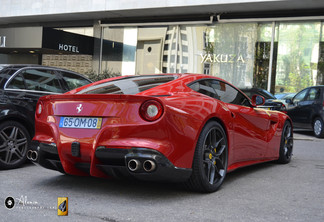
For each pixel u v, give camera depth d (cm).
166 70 1728
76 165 356
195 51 1667
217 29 1628
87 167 350
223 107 403
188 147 341
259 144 485
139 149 318
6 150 480
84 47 1816
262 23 1548
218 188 384
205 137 360
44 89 532
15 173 458
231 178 452
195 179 356
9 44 1628
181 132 334
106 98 340
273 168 527
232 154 416
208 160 367
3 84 489
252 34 1566
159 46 1744
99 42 1873
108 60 1861
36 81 527
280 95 1405
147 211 306
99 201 335
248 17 1548
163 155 320
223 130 395
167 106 328
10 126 484
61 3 1773
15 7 1888
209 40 1642
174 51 1711
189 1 1509
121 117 331
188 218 290
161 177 325
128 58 1816
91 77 1702
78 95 354
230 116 410
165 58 1731
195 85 397
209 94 408
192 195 362
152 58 1761
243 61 1581
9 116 480
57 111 367
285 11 1490
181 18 1680
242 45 1582
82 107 351
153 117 322
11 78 499
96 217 288
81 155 344
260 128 487
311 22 1469
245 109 458
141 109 328
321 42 1455
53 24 2005
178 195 361
